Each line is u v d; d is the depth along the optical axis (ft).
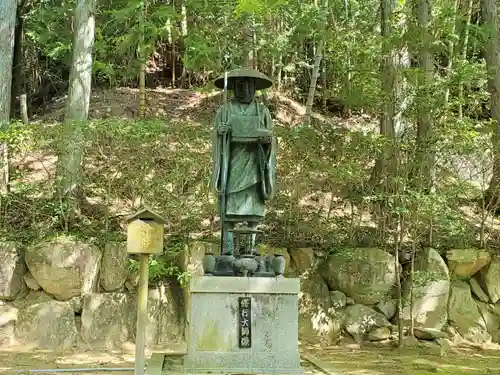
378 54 34.91
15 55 47.67
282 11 49.06
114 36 49.29
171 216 36.99
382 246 36.76
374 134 36.27
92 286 33.68
